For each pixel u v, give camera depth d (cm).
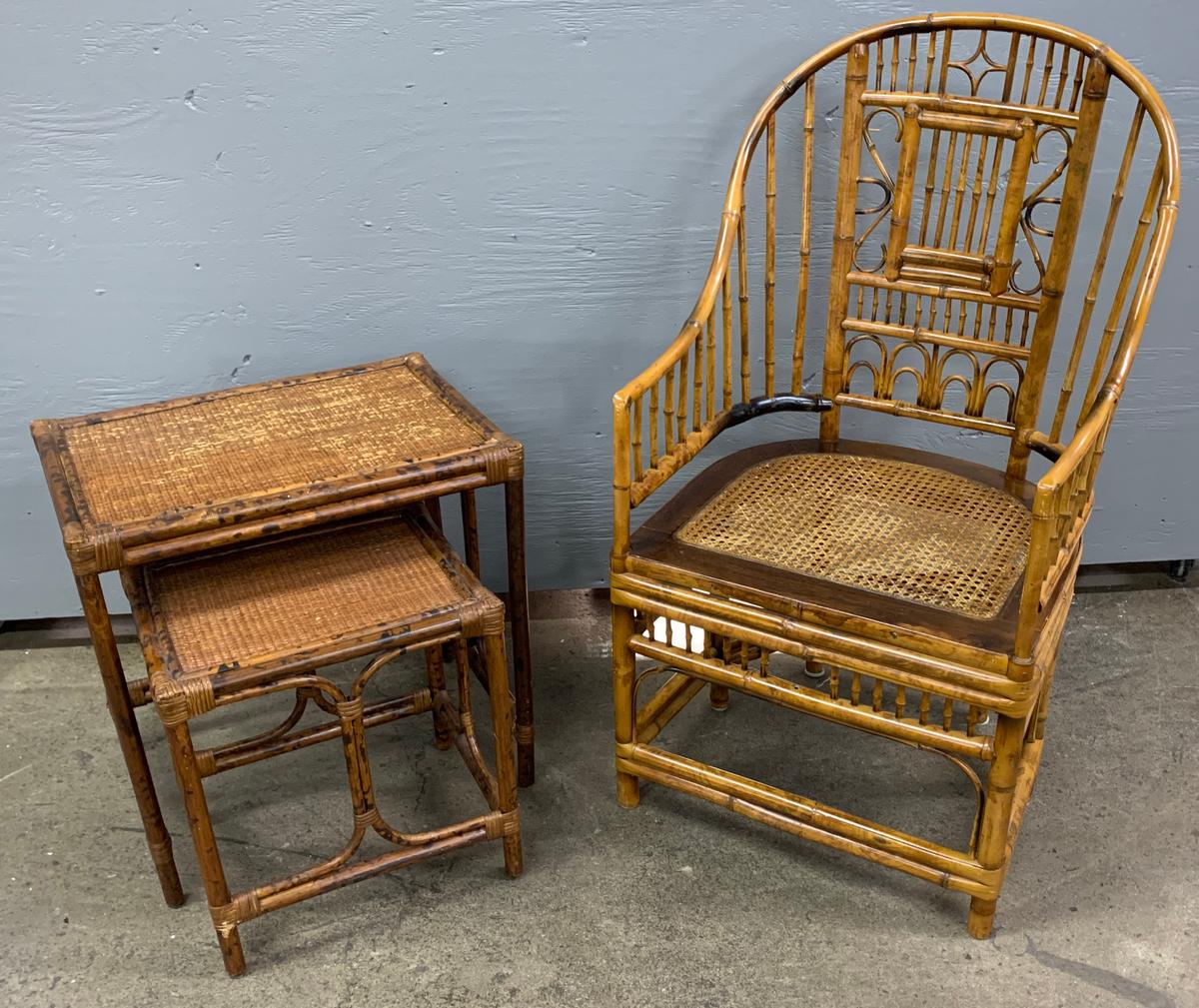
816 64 171
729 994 160
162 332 205
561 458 223
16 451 212
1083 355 214
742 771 200
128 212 193
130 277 199
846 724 162
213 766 178
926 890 176
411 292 205
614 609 173
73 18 177
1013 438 180
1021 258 206
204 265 199
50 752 206
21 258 195
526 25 183
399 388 188
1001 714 147
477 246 202
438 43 184
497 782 173
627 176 197
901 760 201
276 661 146
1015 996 159
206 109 186
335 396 186
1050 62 162
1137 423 221
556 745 206
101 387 209
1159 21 186
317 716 215
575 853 184
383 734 210
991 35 189
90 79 182
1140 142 195
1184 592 239
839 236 180
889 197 176
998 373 216
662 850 185
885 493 178
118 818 192
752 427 222
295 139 190
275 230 197
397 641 152
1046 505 134
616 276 206
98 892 179
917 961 165
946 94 168
